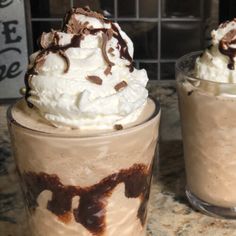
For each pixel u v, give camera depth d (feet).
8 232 1.03
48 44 0.87
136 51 1.80
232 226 1.05
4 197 1.16
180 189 1.18
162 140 1.40
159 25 1.76
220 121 1.01
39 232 0.89
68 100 0.78
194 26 1.76
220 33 1.05
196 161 1.08
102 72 0.82
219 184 1.07
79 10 0.91
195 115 1.04
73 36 0.85
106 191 0.82
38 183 0.82
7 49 1.63
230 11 1.68
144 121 0.81
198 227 1.05
